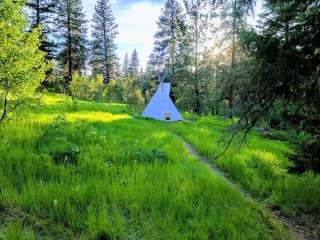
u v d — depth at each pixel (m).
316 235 6.54
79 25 46.12
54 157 8.70
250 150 13.95
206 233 5.51
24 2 11.13
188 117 38.84
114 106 35.12
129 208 6.21
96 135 12.18
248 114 6.41
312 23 5.64
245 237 5.69
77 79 40.41
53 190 6.41
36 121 12.73
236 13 5.75
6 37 10.27
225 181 9.49
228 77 6.62
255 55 5.78
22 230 4.96
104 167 8.48
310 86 5.82
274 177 10.23
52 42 38.88
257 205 7.85
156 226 5.62
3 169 7.27
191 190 7.42
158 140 14.19
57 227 5.23
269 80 5.74
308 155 7.29
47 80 39.16
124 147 11.08
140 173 8.27
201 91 43.12
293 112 6.75
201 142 16.03
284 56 5.39
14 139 9.70
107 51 63.06
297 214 7.62
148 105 33.75
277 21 5.75
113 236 5.11
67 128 12.37
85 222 5.38
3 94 10.52
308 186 8.95
